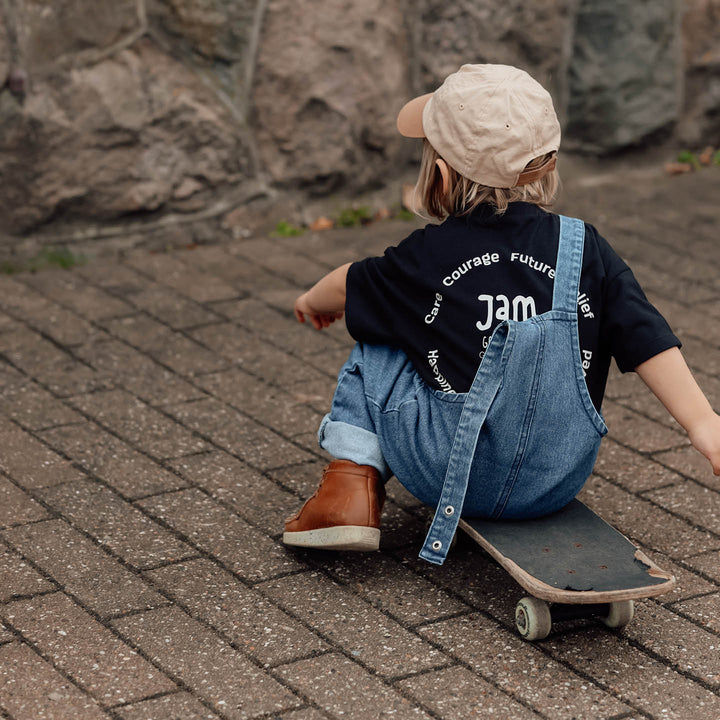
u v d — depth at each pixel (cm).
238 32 475
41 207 453
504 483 247
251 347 394
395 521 292
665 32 567
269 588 260
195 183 482
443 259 248
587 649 241
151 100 464
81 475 306
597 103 566
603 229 507
